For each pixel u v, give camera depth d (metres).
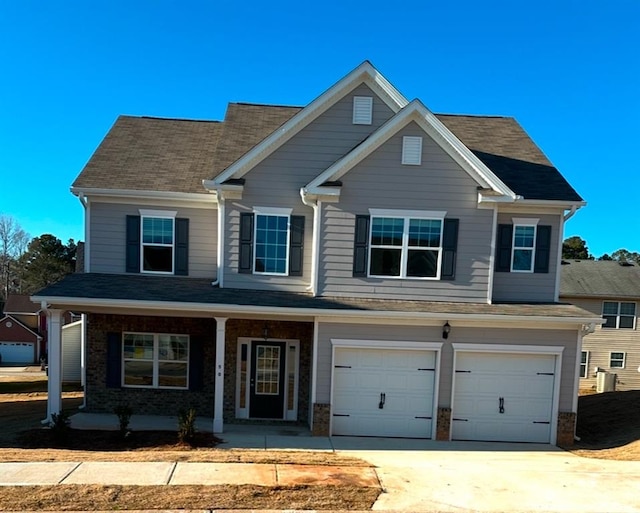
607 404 14.09
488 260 11.23
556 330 10.80
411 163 11.09
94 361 12.27
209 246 12.51
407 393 10.91
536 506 6.64
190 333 12.33
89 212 12.22
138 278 12.07
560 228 12.02
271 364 12.22
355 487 7.01
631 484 7.62
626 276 25.64
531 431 10.91
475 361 10.94
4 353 45.28
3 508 5.84
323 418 10.65
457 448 10.15
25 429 10.11
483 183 11.12
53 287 10.71
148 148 14.00
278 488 6.76
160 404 12.34
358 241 11.11
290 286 11.61
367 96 11.80
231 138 13.28
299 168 11.67
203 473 7.23
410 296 11.18
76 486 6.52
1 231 66.94
